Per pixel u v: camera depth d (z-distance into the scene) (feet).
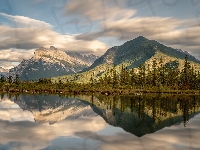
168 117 178.19
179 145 96.63
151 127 137.69
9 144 95.61
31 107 260.62
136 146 94.79
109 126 140.05
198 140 104.22
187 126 141.38
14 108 244.42
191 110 221.87
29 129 128.36
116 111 217.36
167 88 529.04
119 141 102.17
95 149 89.81
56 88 576.20
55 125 143.02
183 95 445.37
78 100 353.92
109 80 614.75
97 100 350.43
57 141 100.94
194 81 574.97
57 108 254.06
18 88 575.38
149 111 215.51
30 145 94.17
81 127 136.15
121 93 490.49
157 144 97.55
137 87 541.34
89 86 586.45
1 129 127.24
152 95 443.32
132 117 179.22
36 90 566.36
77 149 89.25
